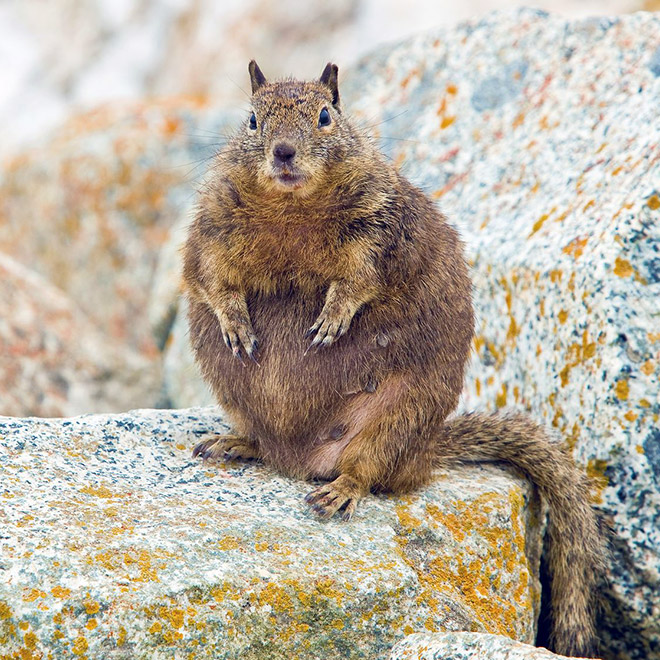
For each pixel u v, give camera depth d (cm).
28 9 3619
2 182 2580
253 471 1140
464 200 1599
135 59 3438
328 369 1117
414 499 1106
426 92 1852
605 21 1664
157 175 2411
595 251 1216
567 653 1173
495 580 1067
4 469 1005
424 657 867
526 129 1614
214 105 2581
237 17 3253
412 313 1116
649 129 1355
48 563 867
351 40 3047
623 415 1177
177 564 902
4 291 1950
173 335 2002
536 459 1220
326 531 1015
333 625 922
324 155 1102
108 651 837
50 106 3347
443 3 3050
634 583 1188
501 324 1377
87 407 1870
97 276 2394
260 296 1144
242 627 887
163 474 1091
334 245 1099
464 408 1432
